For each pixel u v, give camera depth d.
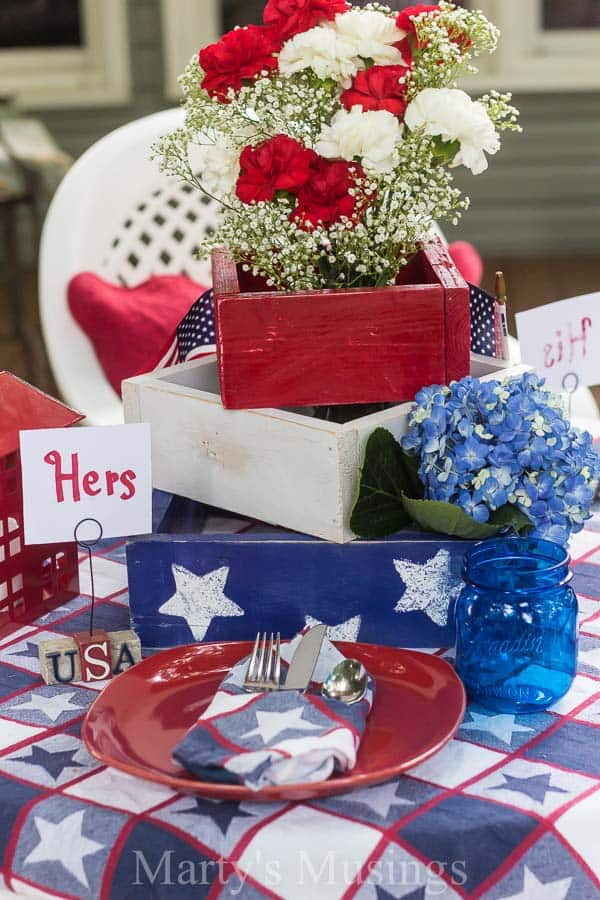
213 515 1.57
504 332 1.59
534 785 1.04
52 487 1.27
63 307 2.50
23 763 1.09
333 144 1.27
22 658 1.29
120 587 1.45
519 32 6.24
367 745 1.07
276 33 1.31
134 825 1.00
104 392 2.46
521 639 1.13
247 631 1.31
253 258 1.41
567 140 6.52
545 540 1.20
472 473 1.22
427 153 1.30
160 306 2.41
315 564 1.28
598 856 1.00
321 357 1.34
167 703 1.14
